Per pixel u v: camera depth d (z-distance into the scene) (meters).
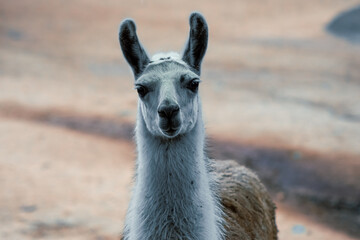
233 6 90.38
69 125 36.91
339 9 87.81
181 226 10.48
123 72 54.75
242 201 13.38
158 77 10.46
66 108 40.41
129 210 11.41
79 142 33.69
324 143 33.06
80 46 63.78
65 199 25.16
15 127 35.59
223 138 33.28
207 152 12.05
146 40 66.69
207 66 56.91
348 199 26.38
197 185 10.59
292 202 26.38
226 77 52.97
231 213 12.64
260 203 14.12
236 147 31.83
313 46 67.50
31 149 31.72
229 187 13.51
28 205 24.12
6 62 53.16
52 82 48.59
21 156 30.42
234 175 14.24
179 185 10.50
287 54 63.34
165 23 77.38
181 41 67.00
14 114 38.44
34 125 36.47
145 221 10.55
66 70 53.56
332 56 62.78
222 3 91.94
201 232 10.52
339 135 35.09
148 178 10.59
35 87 46.12
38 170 28.62
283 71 55.88
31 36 65.25
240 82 51.34
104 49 63.38
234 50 64.69
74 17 76.75
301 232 23.34
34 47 60.97
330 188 27.31
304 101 45.09
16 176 27.45
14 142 32.62
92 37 68.38
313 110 42.16
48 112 39.31
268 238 14.12
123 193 26.44
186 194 10.50
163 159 10.50
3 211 23.30
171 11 84.94
